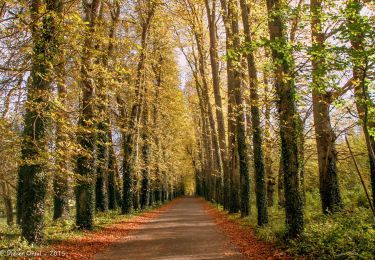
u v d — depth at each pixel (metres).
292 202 10.87
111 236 15.19
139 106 27.36
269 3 10.96
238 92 19.73
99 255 11.03
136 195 31.66
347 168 18.34
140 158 31.56
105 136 23.03
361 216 11.31
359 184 17.45
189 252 11.27
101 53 11.73
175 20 29.19
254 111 15.77
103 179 26.19
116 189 33.00
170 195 68.44
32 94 10.40
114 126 21.41
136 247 12.45
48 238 12.66
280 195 21.02
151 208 37.34
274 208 22.11
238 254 10.75
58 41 10.40
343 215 12.33
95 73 12.61
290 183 10.97
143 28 24.94
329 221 11.85
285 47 8.28
